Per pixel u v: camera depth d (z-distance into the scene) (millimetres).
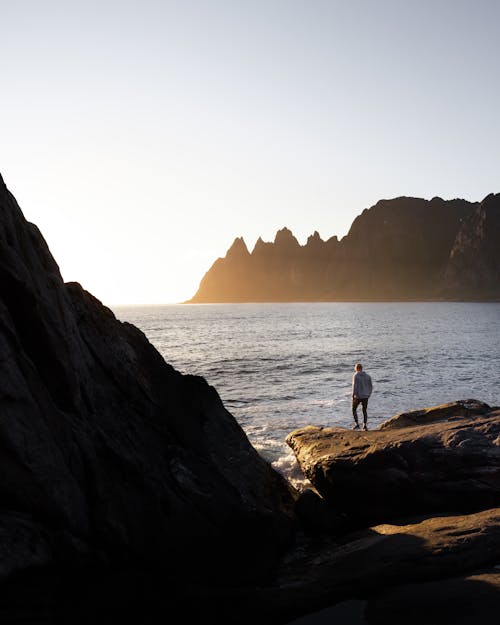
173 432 8562
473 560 6961
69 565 5398
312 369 34719
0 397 5168
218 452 9250
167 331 83312
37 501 5344
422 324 92062
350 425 18109
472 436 10617
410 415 13320
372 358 40875
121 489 6555
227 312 195000
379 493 10195
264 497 9320
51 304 6523
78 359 6984
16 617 4742
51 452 5641
